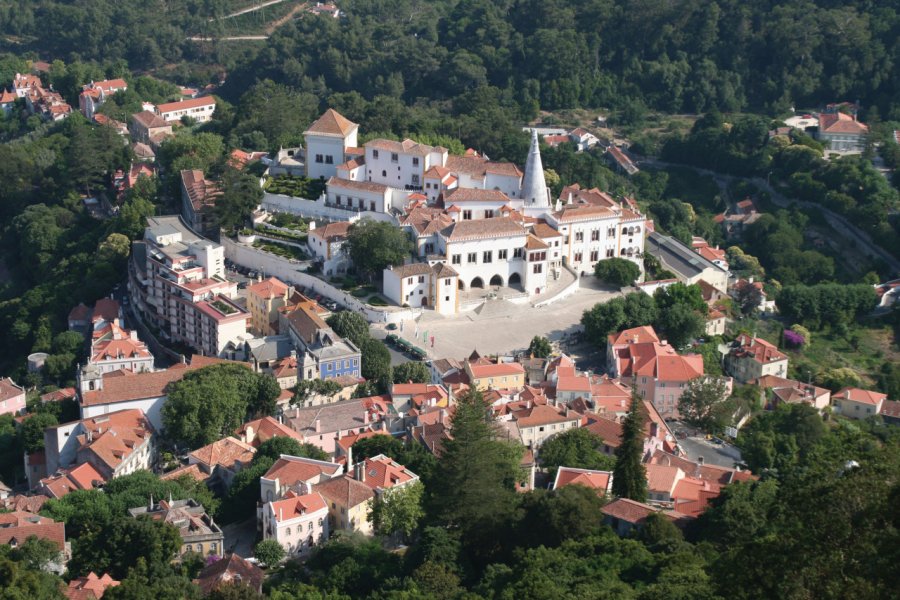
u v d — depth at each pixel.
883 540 148.12
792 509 171.12
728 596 161.88
